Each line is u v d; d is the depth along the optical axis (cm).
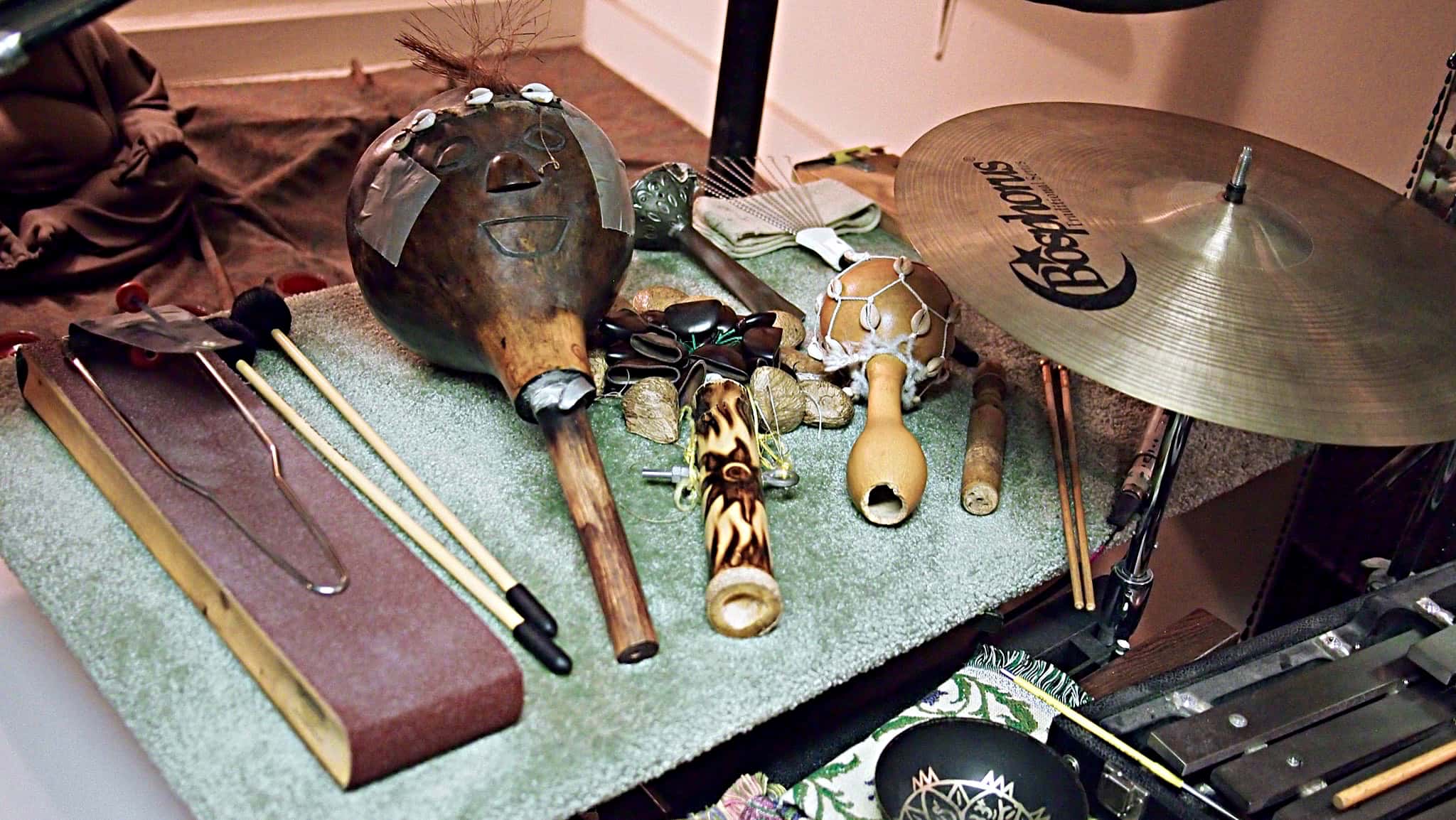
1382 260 105
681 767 104
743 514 95
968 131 119
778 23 262
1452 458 118
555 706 86
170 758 79
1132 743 94
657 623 94
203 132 245
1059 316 94
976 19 212
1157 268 100
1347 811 86
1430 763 90
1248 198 105
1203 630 125
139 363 106
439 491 104
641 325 117
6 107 194
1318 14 158
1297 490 156
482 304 101
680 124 300
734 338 120
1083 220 105
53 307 197
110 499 99
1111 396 130
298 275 166
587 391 97
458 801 79
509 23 150
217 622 86
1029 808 89
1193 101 178
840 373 118
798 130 266
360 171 107
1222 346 93
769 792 98
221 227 225
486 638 83
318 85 291
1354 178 120
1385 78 153
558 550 99
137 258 207
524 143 105
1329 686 96
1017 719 105
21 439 106
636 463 109
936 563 104
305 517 90
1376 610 104
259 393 110
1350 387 92
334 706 76
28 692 120
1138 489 114
